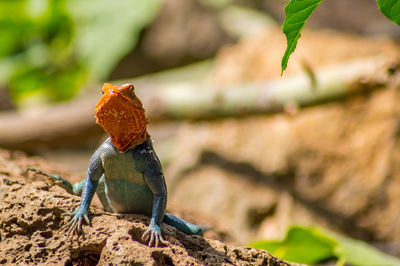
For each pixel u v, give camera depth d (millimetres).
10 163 6199
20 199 4422
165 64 20344
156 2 15477
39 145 12523
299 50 13367
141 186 4527
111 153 4379
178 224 4781
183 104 11383
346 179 10938
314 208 10672
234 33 20031
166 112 11555
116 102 4133
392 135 11172
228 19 20516
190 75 17797
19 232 4266
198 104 11305
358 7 21672
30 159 7062
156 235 4152
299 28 3676
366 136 11375
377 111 11633
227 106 11039
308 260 6852
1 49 15414
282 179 11211
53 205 4355
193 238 4461
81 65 15406
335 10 21719
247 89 10891
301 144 11461
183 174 12156
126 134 4301
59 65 15477
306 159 11281
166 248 4051
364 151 11172
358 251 6297
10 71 15273
